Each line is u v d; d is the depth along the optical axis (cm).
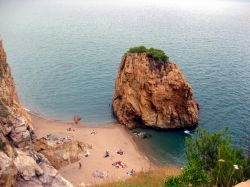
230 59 12106
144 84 7319
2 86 5734
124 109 7675
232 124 7431
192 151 3095
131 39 15425
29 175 3198
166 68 7288
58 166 5712
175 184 2717
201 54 12738
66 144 6178
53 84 9850
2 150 3200
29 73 10650
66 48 13700
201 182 2705
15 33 16350
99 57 12438
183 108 7300
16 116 4100
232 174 2703
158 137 7181
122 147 6762
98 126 7650
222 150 2808
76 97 9056
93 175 5603
